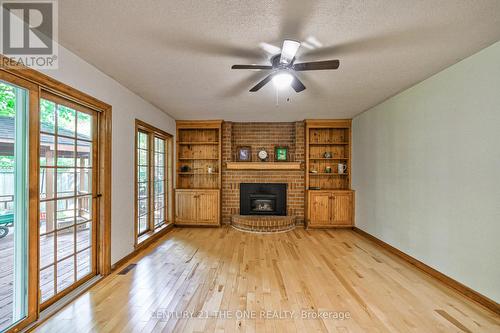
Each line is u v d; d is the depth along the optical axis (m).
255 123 5.56
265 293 2.43
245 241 4.18
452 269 2.56
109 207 2.85
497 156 2.10
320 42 2.09
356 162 4.92
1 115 1.89
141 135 4.02
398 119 3.49
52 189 2.21
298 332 1.86
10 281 2.13
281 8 1.66
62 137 2.31
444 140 2.66
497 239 2.10
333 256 3.47
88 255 2.66
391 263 3.22
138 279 2.72
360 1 1.59
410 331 1.88
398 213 3.49
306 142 5.22
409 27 1.88
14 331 1.76
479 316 2.07
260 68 2.19
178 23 1.84
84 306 2.18
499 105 2.08
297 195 5.35
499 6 1.63
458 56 2.35
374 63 2.49
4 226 2.12
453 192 2.55
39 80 1.93
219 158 5.31
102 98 2.73
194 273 2.88
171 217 5.06
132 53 2.30
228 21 1.81
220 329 1.89
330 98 3.70
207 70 2.68
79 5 1.63
